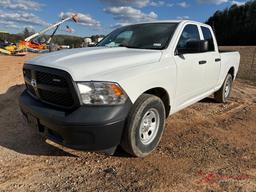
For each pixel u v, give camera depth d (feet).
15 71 33.65
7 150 13.05
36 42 94.07
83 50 14.24
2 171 11.35
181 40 15.34
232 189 10.55
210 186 10.72
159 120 13.25
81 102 10.57
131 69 11.91
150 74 12.40
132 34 16.43
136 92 11.70
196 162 12.59
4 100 20.71
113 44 16.34
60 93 11.07
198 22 17.80
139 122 11.81
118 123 10.91
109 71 11.30
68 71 10.72
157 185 10.72
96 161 12.42
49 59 12.26
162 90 13.66
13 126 15.83
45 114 11.14
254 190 10.55
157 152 13.42
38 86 11.88
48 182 10.77
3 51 75.92
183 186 10.69
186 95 15.81
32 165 11.90
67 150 13.33
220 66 19.98
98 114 10.52
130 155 12.94
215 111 20.84
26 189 10.28
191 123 17.76
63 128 10.58
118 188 10.48
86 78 10.67
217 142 14.93
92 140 10.64
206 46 14.82
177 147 14.06
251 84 36.78
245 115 20.26
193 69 15.75
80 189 10.38
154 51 13.92
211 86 19.39
